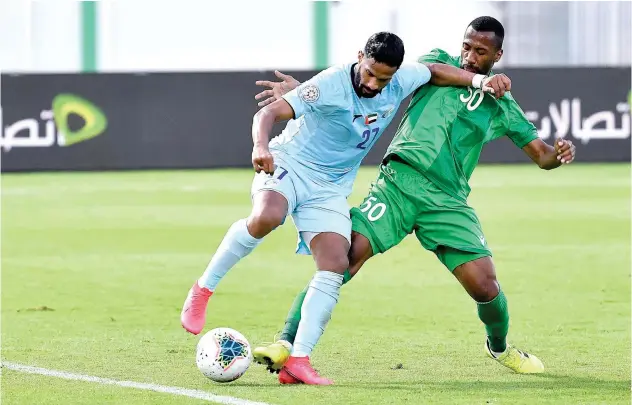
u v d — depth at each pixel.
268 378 22.67
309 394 20.75
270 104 21.72
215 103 78.94
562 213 54.41
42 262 41.22
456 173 23.53
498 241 45.84
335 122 22.28
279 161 22.73
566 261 40.69
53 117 77.94
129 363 24.22
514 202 58.91
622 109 80.44
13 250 44.25
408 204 23.38
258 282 36.66
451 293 34.62
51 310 31.81
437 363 24.34
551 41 120.50
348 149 22.89
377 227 23.27
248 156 79.44
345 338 27.55
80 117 78.19
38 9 99.62
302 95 21.75
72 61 100.75
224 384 21.84
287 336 22.72
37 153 77.88
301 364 21.80
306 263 40.69
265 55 109.19
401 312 31.41
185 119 78.81
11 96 77.38
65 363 24.23
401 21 111.56
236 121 79.25
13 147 77.56
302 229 22.64
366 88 21.67
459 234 23.12
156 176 74.31
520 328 28.97
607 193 62.69
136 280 37.12
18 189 66.94
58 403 20.17
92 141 78.12
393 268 39.72
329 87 21.84
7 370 23.38
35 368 23.61
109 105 78.19
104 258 42.00
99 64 94.44
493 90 22.66
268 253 43.03
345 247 22.41
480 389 21.39
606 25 117.69
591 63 119.19
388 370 23.53
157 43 106.75
